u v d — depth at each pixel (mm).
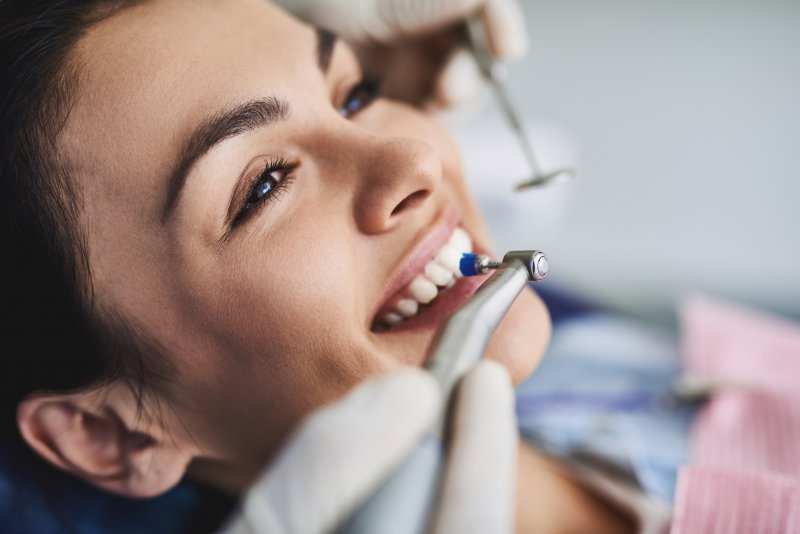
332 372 776
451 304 846
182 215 742
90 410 884
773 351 1278
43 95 772
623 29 2184
